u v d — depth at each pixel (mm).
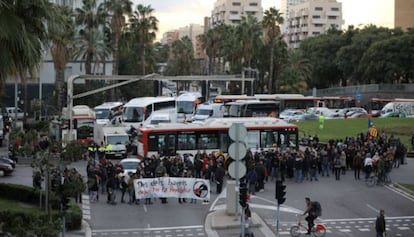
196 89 184625
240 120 46844
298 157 39750
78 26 90125
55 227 16125
